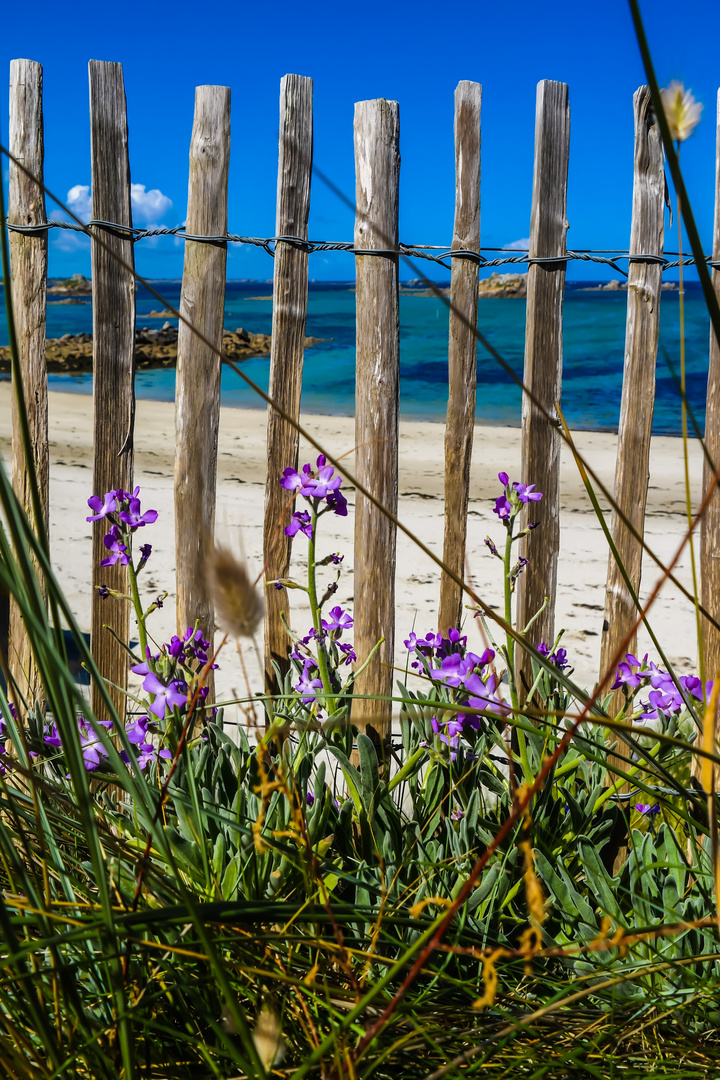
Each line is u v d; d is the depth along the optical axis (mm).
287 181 2361
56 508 6699
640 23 723
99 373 2459
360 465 2463
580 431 13617
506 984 1442
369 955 1108
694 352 21734
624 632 2473
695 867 1729
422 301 35312
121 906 1237
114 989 979
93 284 2426
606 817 2166
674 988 1444
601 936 942
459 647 2043
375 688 2516
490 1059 1166
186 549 2467
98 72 2344
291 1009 1221
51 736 1964
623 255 2375
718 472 1004
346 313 38844
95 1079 1028
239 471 9156
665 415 16125
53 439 10500
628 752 2203
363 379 2438
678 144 953
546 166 2354
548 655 2305
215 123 2354
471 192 2365
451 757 1878
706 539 2451
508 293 35938
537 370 2420
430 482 8852
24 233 2434
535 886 750
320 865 1479
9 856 1022
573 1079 1147
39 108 2385
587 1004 1371
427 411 17469
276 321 2416
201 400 2434
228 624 803
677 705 1893
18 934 1183
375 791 1863
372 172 2340
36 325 2482
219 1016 1182
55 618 940
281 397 2451
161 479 8312
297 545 6281
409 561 5867
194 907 890
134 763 1053
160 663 1778
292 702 2100
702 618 2477
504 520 1946
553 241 2373
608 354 24719
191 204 2387
